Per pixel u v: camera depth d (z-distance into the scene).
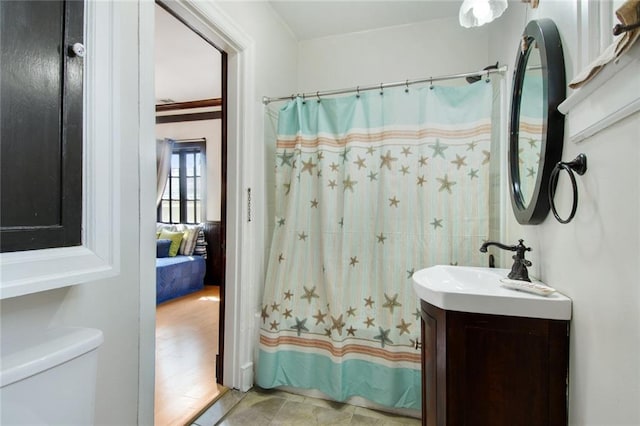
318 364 1.78
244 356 1.85
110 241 0.81
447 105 1.68
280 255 1.88
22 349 0.71
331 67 2.63
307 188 1.89
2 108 0.59
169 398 1.75
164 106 4.49
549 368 0.91
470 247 1.60
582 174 0.84
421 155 1.69
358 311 1.74
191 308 3.42
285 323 1.85
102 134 0.79
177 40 2.69
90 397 0.78
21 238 0.61
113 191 0.82
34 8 0.65
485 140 1.61
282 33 2.38
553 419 0.91
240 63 1.85
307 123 1.91
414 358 1.62
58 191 0.69
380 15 2.33
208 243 4.56
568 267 0.94
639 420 0.61
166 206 4.89
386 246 1.71
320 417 1.62
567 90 0.97
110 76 0.82
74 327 0.88
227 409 1.68
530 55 1.24
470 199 1.62
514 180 1.41
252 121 1.91
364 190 1.78
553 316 0.91
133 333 1.13
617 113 0.66
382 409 1.68
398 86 1.78
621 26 0.55
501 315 0.94
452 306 0.98
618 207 0.68
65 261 0.69
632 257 0.63
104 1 0.81
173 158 4.87
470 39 2.32
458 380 0.97
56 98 0.69
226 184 1.88
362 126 1.80
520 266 1.17
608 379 0.72
